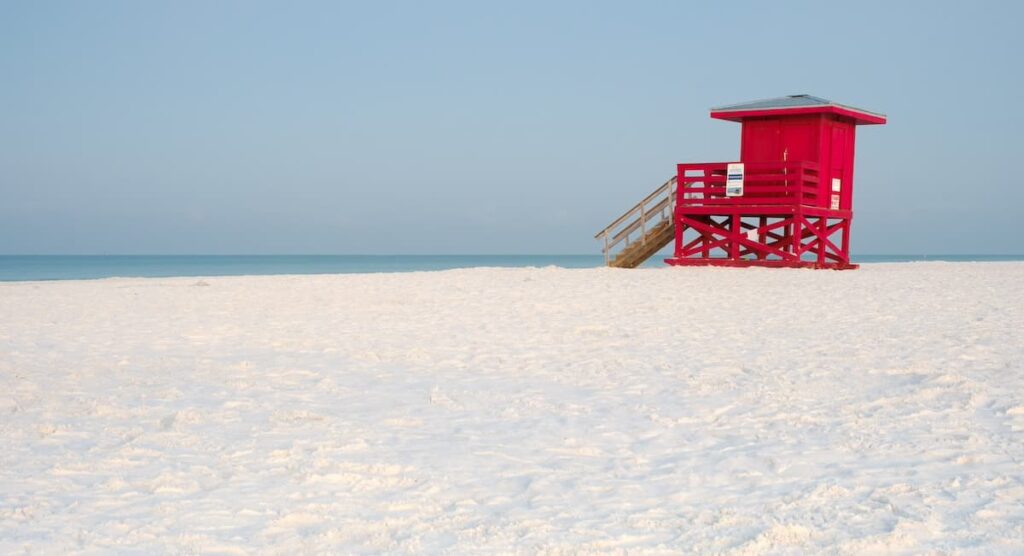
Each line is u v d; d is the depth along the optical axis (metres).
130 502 5.27
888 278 20.80
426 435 6.89
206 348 11.34
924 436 6.53
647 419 7.34
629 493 5.41
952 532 4.59
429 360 10.29
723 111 25.02
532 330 12.52
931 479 5.51
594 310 14.76
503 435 6.88
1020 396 7.63
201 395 8.47
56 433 7.00
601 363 9.85
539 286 19.52
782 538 4.54
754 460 6.07
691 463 6.03
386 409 7.83
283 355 10.77
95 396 8.42
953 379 8.27
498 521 4.92
